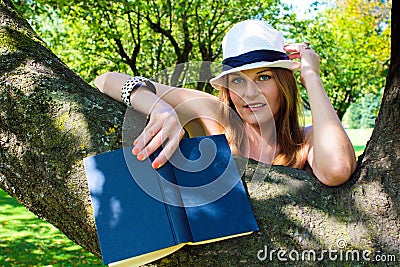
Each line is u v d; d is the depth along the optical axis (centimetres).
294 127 154
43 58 155
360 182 137
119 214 122
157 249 118
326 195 135
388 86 150
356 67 1527
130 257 117
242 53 147
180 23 1059
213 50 1126
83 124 137
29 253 606
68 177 133
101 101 145
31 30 169
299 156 151
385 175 136
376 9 1539
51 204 139
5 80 146
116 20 1116
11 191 147
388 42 1534
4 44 155
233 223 124
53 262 574
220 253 126
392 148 139
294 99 154
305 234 128
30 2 987
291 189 134
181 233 121
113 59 1083
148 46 1109
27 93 143
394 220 131
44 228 729
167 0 1020
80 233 138
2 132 143
